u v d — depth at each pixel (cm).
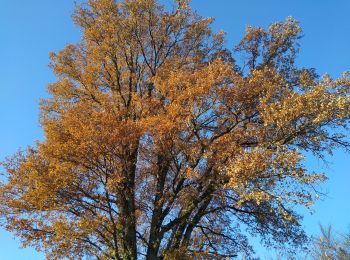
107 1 1712
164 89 1397
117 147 1295
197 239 1498
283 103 1272
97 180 1290
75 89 1669
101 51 1661
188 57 1731
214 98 1338
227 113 1374
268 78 1430
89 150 1250
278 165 1152
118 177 1259
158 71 1619
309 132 1293
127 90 1672
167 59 1711
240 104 1366
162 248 1484
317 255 1853
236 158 1224
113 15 1706
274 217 1430
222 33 1781
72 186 1274
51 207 1245
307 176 1145
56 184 1235
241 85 1357
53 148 1252
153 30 1745
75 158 1261
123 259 1331
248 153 1196
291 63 1694
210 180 1309
